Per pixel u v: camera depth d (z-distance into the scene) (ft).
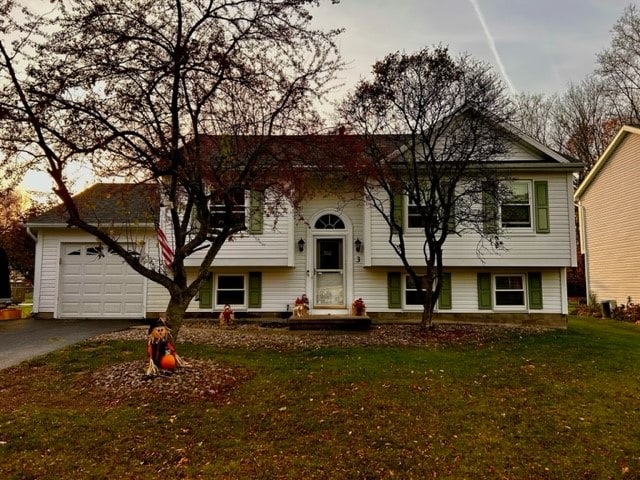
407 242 44.83
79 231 47.91
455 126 38.93
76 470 14.89
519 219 45.34
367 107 36.47
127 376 23.65
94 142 22.03
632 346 34.53
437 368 26.17
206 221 25.62
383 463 15.65
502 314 46.06
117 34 21.99
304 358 28.66
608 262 71.87
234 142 25.48
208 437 17.42
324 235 46.68
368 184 40.52
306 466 15.37
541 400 21.65
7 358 28.09
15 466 15.02
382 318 46.09
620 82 97.60
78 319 46.80
